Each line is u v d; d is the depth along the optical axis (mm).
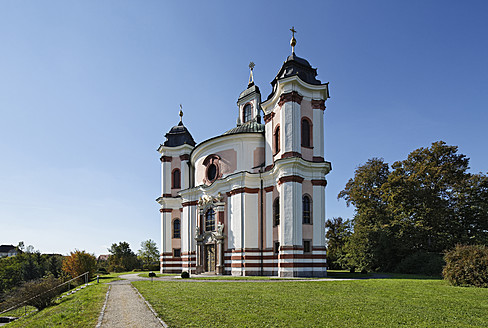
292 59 34438
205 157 41156
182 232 44094
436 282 21766
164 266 47562
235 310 12547
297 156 30938
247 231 33562
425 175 41219
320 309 12617
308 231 30766
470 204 41500
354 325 10297
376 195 47938
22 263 83938
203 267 38469
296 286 20125
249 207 34062
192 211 43094
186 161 49656
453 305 13398
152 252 90625
